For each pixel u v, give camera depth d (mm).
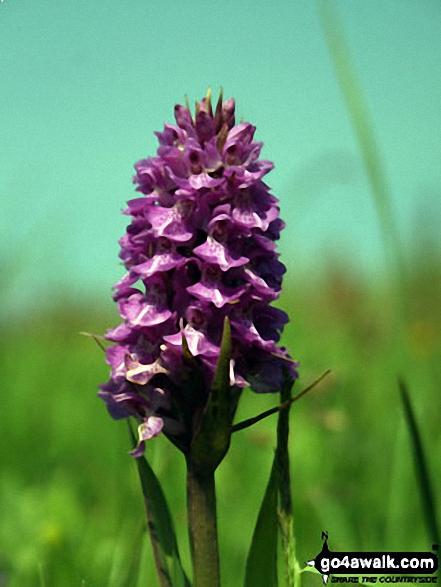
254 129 325
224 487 508
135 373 313
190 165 319
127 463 496
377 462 522
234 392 321
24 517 475
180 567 328
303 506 483
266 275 323
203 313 314
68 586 430
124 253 330
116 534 452
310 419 528
